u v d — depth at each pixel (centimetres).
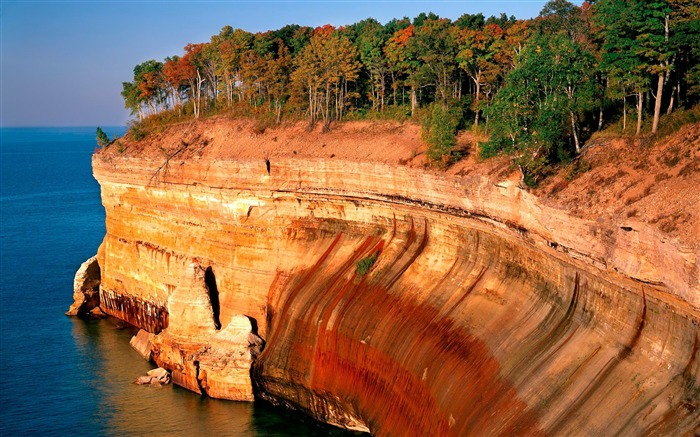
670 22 6031
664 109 6512
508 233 5866
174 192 8638
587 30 8931
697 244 3838
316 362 6731
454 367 5528
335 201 7644
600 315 4853
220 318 7862
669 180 4775
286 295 7525
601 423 4325
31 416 6756
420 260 6788
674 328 4250
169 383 7531
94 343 8631
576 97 6222
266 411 6944
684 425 3925
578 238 4919
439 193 6575
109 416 6775
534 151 5856
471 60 8962
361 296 6850
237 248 8081
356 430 6550
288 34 12038
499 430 4794
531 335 5297
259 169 7912
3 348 8450
